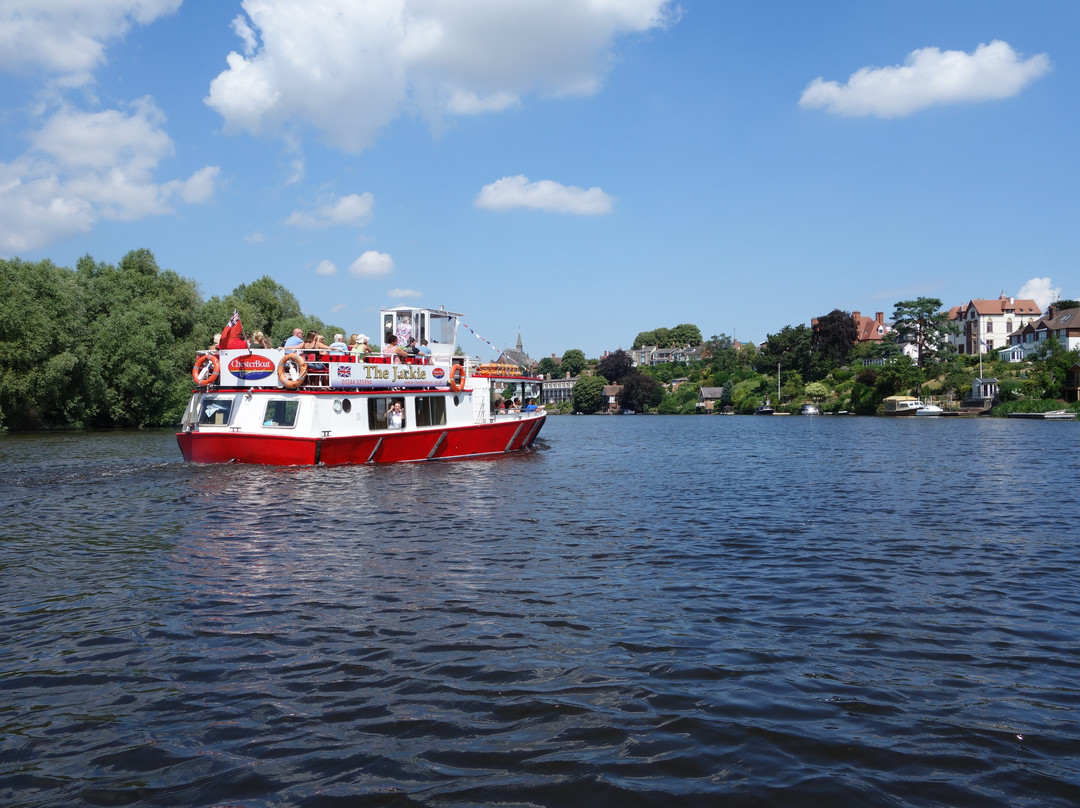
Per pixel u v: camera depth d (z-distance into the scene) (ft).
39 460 93.71
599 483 77.20
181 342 211.00
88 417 185.68
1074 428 205.46
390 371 90.53
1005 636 26.94
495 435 106.22
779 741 18.48
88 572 35.94
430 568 37.06
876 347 463.42
